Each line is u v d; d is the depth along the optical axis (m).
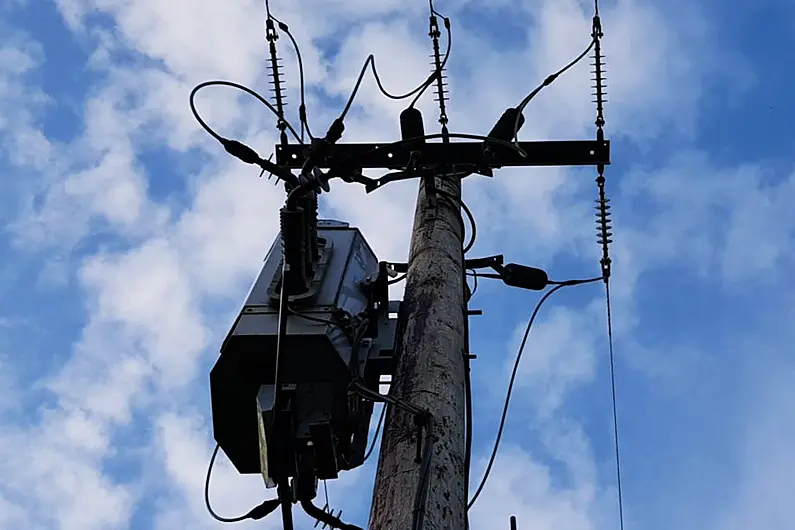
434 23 7.52
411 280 5.46
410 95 6.71
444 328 5.01
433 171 6.45
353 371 4.93
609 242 7.21
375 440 4.85
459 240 5.99
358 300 5.49
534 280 6.78
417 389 4.60
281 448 4.80
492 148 6.62
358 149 6.63
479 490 5.09
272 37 7.13
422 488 4.00
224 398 5.18
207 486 5.30
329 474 4.93
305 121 5.69
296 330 5.05
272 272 5.46
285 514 4.90
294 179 5.34
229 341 5.06
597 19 7.02
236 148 5.22
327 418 4.91
